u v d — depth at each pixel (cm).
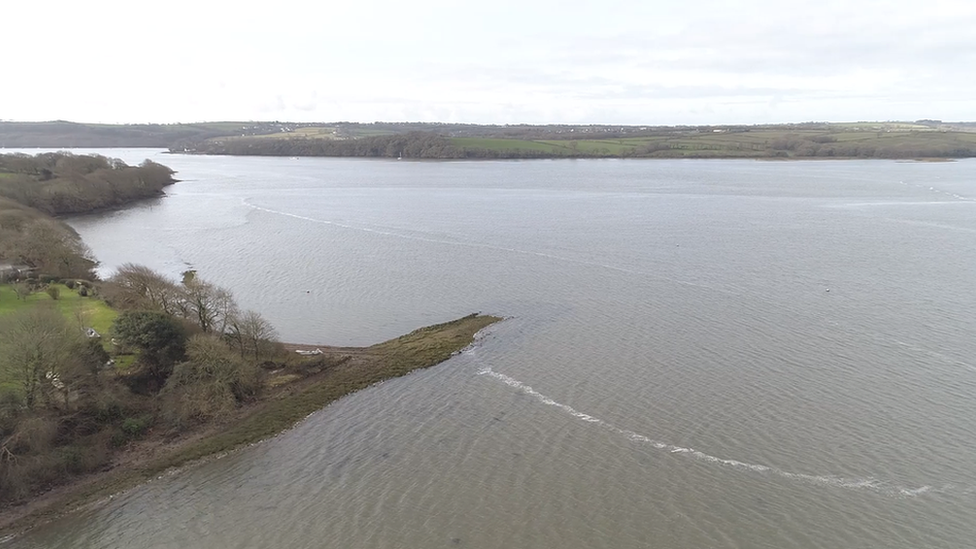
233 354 4550
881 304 6094
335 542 3047
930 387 4359
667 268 7650
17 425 3562
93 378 4150
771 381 4506
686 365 4812
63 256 6812
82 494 3425
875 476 3419
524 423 4059
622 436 3869
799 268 7531
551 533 3066
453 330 5684
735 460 3594
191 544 3064
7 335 3894
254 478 3572
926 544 2933
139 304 5144
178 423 4047
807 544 2955
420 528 3122
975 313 5784
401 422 4134
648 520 3136
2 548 3028
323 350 5253
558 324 5791
